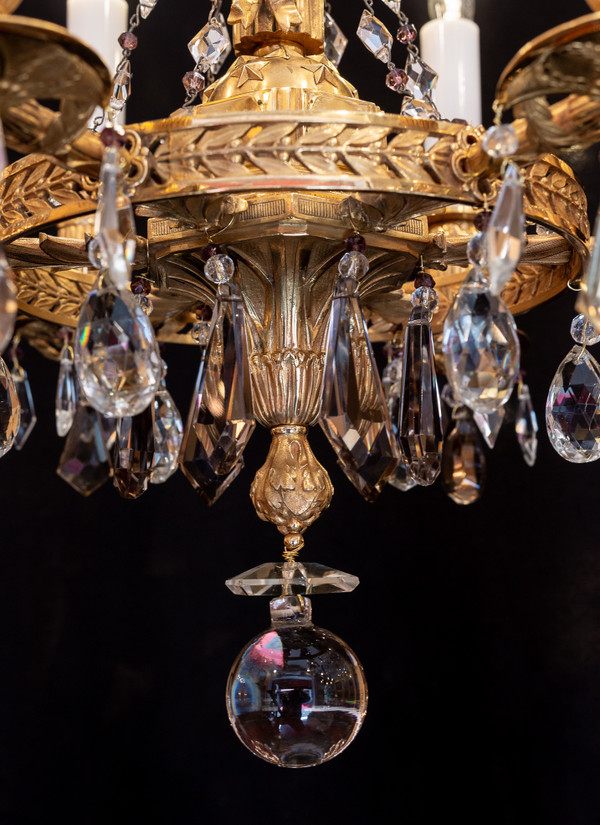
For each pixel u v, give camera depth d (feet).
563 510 4.92
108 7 3.05
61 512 5.01
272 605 2.55
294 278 2.51
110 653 4.94
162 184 1.92
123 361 1.86
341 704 2.37
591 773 4.67
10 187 2.18
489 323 1.95
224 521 5.18
